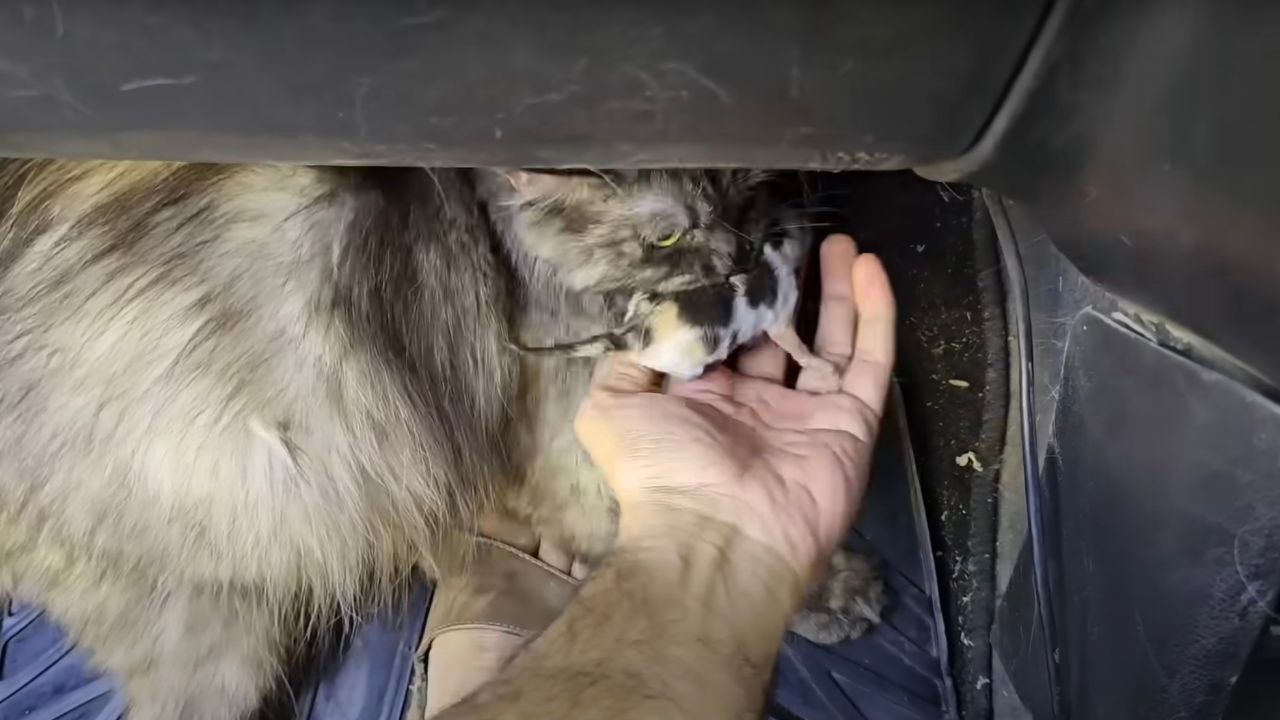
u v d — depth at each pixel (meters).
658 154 0.72
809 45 0.62
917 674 1.38
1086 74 0.65
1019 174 0.74
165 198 1.04
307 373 1.12
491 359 1.21
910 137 0.70
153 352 1.08
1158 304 0.77
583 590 0.94
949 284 1.36
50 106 0.66
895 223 1.39
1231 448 0.75
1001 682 1.35
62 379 1.09
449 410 1.21
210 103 0.66
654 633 0.88
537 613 1.30
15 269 1.05
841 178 1.37
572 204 1.06
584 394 1.25
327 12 0.59
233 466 1.14
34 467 1.13
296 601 1.31
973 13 0.61
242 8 0.59
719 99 0.66
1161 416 0.82
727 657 0.87
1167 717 0.89
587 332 1.18
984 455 1.35
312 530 1.21
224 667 1.33
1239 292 0.68
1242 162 0.63
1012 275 1.15
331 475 1.17
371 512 1.22
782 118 0.67
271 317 1.09
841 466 1.07
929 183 1.34
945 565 1.41
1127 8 0.61
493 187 1.12
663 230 1.02
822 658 1.39
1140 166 0.69
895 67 0.64
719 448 1.04
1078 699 1.05
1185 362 0.78
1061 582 1.07
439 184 1.12
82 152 0.73
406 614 1.46
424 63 0.63
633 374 1.14
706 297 1.04
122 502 1.16
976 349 1.35
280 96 0.65
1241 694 0.83
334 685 1.45
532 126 0.68
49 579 1.24
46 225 1.04
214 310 1.08
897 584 1.41
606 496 1.31
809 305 1.29
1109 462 0.92
